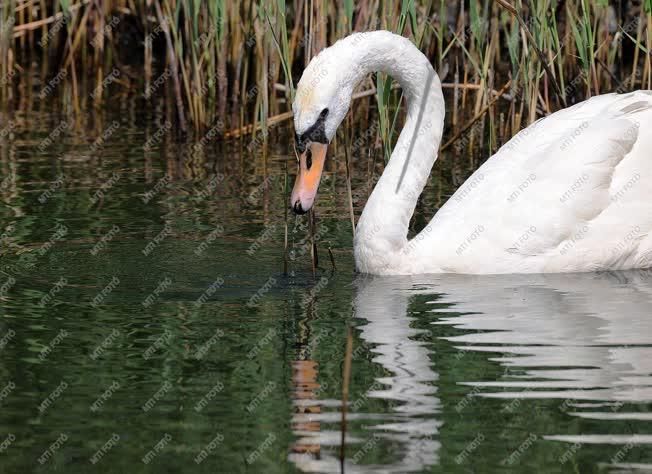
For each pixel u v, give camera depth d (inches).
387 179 487.5
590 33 583.2
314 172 462.0
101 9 873.5
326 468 306.0
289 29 860.0
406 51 480.7
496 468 305.1
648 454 311.6
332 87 458.0
